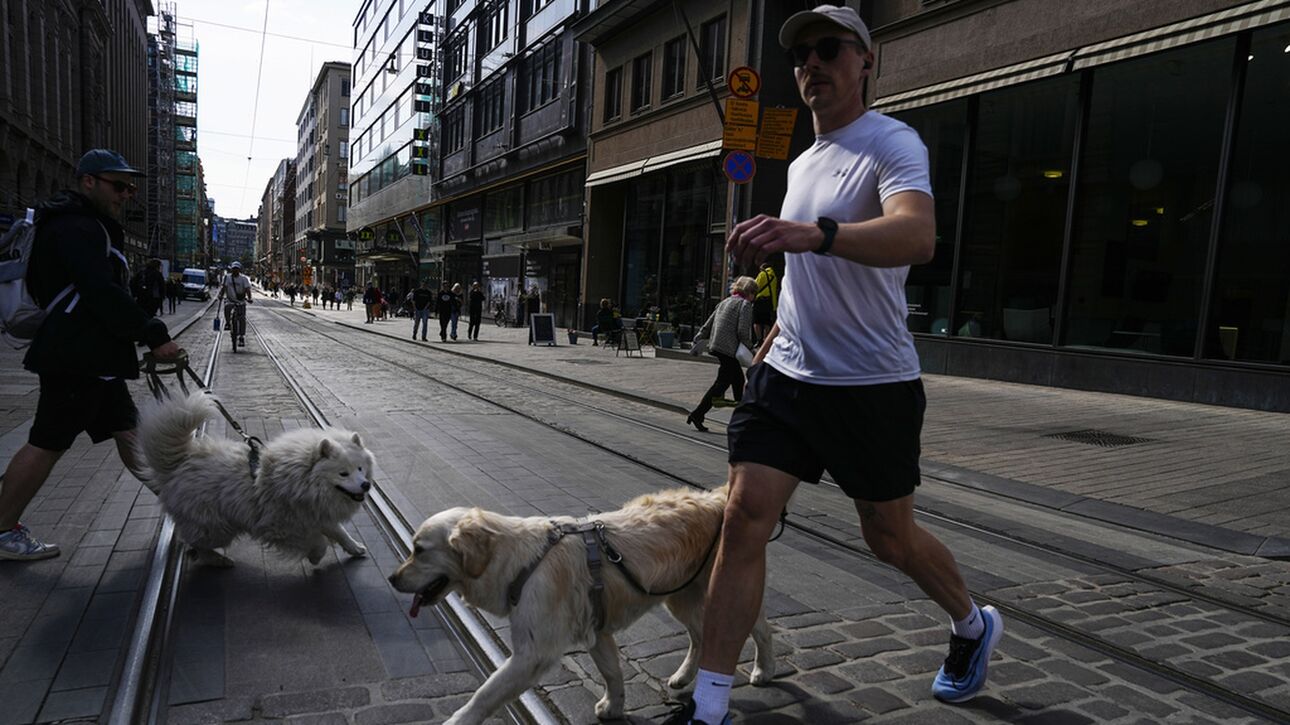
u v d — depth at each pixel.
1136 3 12.08
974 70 14.76
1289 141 10.52
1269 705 3.07
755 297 9.54
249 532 3.99
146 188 78.75
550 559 2.57
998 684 3.21
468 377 14.45
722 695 2.45
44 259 3.94
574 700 2.97
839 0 18.08
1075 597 4.25
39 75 37.84
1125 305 12.57
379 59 67.81
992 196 14.79
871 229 2.09
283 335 24.28
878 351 2.47
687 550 2.81
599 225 28.94
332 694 2.93
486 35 40.12
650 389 13.26
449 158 46.59
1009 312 14.48
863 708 2.98
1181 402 11.54
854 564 4.65
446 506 5.54
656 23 24.66
